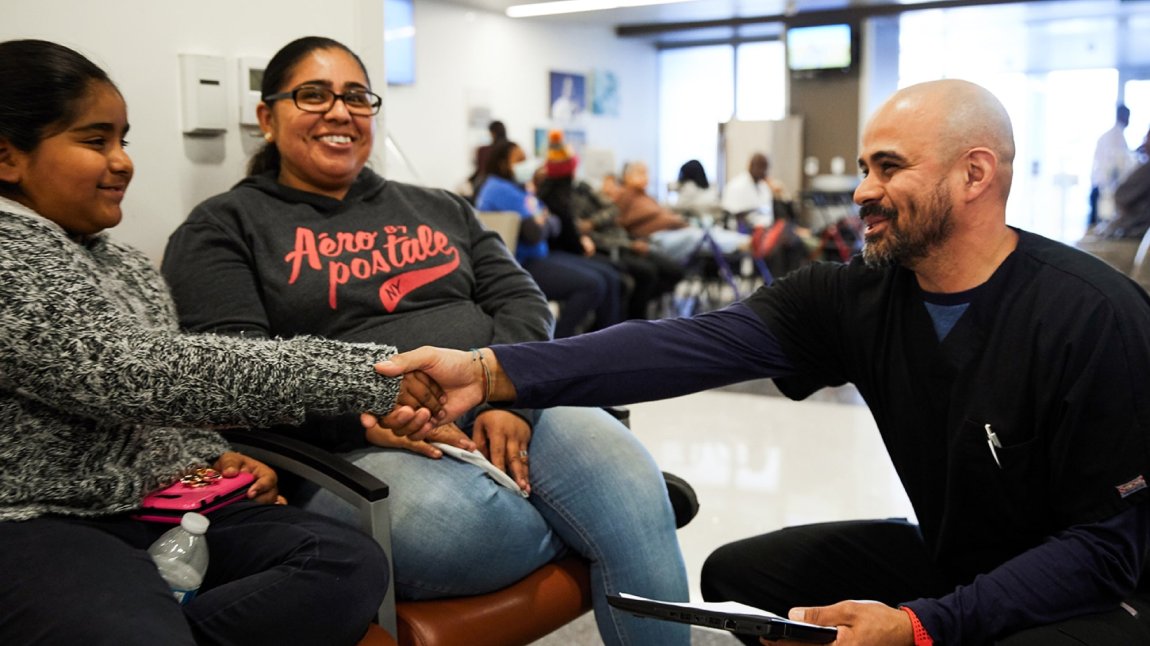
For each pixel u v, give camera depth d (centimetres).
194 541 136
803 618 128
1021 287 140
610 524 167
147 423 133
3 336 123
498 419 175
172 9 194
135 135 190
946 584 157
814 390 171
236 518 148
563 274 582
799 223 957
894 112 140
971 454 141
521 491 167
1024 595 129
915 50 1415
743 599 170
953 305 145
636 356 160
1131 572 131
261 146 202
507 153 578
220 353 133
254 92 208
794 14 1267
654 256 739
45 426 132
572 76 1310
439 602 157
